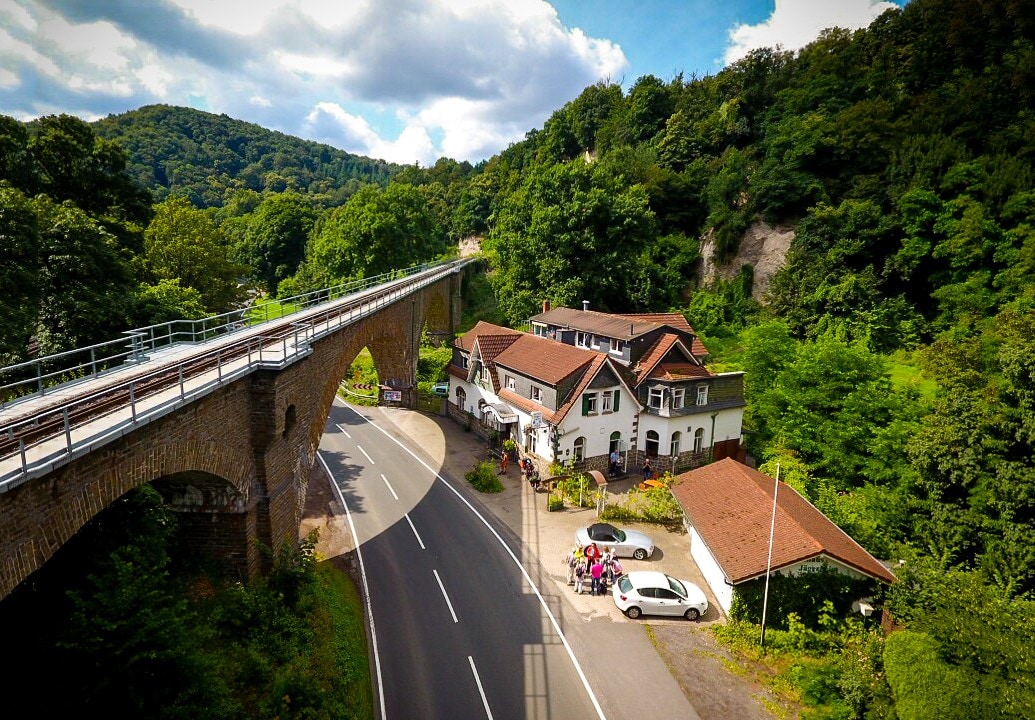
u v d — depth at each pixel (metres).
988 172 48.34
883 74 64.06
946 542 21.33
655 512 26.77
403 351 40.62
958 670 12.41
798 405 32.06
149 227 40.22
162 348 17.52
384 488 29.56
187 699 10.13
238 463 15.02
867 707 14.25
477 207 104.75
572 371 31.12
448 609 19.78
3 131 28.81
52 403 11.48
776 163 61.38
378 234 57.41
